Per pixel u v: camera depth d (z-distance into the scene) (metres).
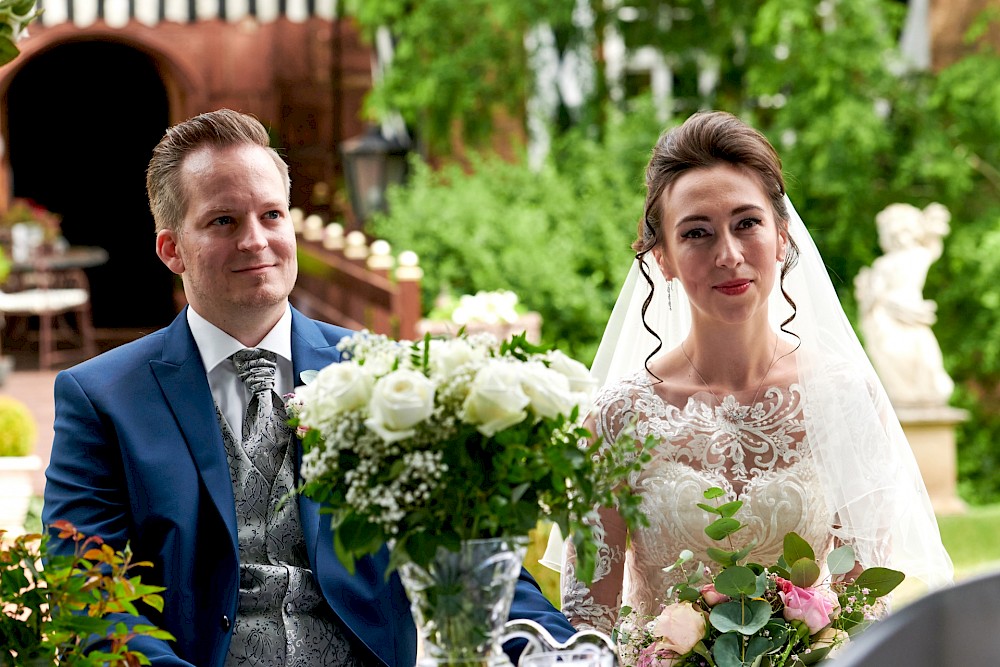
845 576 2.69
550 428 1.90
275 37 14.55
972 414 11.97
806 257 2.83
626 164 11.88
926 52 12.80
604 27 12.55
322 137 14.60
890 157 12.15
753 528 2.67
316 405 1.88
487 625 1.91
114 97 18.73
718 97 12.73
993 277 11.86
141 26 14.44
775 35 11.96
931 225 9.91
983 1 12.45
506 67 12.40
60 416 2.63
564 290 10.99
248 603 2.54
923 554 2.74
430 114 12.56
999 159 12.18
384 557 2.57
